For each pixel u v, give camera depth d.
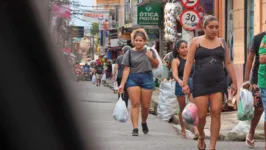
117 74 43.59
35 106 12.38
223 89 21.16
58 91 13.82
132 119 29.19
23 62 12.23
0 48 11.88
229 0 49.78
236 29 47.00
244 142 26.89
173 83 38.12
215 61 20.95
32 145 12.15
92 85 129.00
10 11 12.15
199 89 20.95
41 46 13.06
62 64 14.44
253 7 44.09
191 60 21.41
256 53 23.06
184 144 26.00
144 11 90.12
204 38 21.25
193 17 42.81
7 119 11.77
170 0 64.38
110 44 167.62
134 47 29.23
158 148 24.50
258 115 23.86
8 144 11.79
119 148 24.22
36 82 12.58
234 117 36.53
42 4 13.51
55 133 13.41
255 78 23.25
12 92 11.92
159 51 93.69
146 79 28.75
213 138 21.11
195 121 20.91
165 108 38.50
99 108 49.81
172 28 58.31
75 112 15.70
